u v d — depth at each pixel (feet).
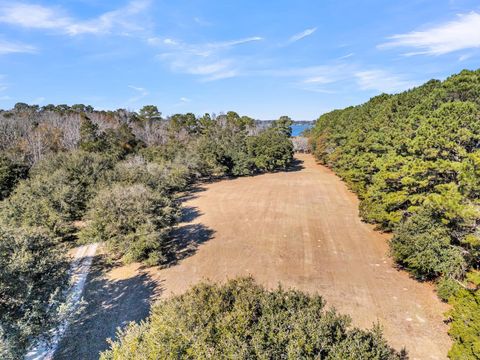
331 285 38.91
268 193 93.97
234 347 15.39
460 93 54.54
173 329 16.96
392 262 44.75
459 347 22.18
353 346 15.92
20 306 22.74
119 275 42.47
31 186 56.90
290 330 17.04
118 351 17.56
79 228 56.80
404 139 53.31
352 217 67.21
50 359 26.35
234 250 50.75
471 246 33.35
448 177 43.68
